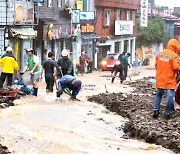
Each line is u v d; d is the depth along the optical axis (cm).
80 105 1587
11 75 1927
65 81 1678
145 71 4284
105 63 4134
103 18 4812
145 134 1088
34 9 2991
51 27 3234
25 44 2858
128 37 5581
